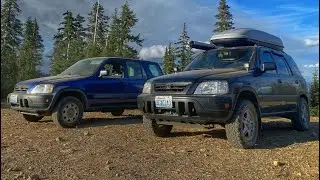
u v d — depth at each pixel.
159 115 6.75
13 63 28.70
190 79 6.52
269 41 8.72
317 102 26.23
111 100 9.88
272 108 7.62
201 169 5.20
